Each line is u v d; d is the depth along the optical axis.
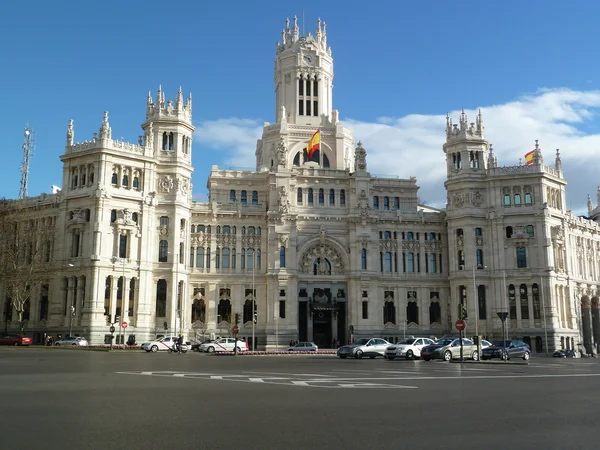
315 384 33.44
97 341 99.19
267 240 118.81
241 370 45.97
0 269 107.19
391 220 123.19
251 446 16.19
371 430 18.58
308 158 129.12
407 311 121.75
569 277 119.19
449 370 47.88
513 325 114.06
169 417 20.75
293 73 134.75
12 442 16.41
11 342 98.06
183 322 110.94
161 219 111.00
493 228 117.69
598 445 16.39
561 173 121.69
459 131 122.19
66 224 107.06
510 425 19.48
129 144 109.12
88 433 17.80
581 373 45.34
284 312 115.50
